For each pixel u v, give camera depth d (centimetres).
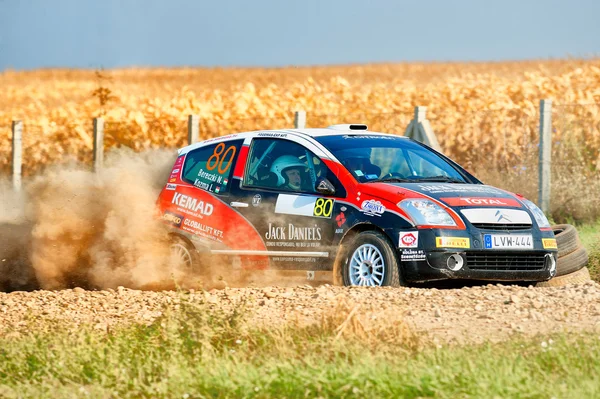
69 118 9350
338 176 3662
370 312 2827
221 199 3944
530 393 1955
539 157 5616
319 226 3638
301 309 2992
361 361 2177
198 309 2678
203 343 2403
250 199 3853
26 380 2284
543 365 2195
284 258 3738
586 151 6506
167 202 4150
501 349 2345
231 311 2880
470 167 6719
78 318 3070
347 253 3559
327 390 2030
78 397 2131
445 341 2478
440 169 3897
